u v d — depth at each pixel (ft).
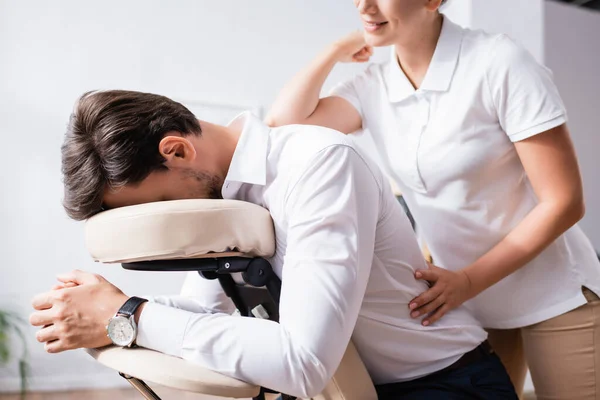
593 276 4.52
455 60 4.22
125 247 2.98
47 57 12.38
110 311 3.11
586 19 19.06
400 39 4.17
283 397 3.45
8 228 12.15
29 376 11.95
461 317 3.92
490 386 3.77
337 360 3.00
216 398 10.62
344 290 2.99
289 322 2.96
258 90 13.43
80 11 12.53
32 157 12.28
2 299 12.04
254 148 3.40
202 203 3.01
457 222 4.45
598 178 19.20
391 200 3.58
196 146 3.34
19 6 12.24
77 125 3.16
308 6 13.66
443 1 4.31
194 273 4.21
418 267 3.79
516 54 4.05
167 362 2.96
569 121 18.84
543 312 4.50
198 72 13.12
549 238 4.11
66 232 12.39
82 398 11.43
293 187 3.18
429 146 4.35
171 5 12.97
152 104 3.24
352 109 4.89
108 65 12.69
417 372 3.71
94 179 3.12
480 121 4.21
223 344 2.96
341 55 4.82
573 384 4.49
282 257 3.35
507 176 4.34
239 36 13.32
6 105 12.17
